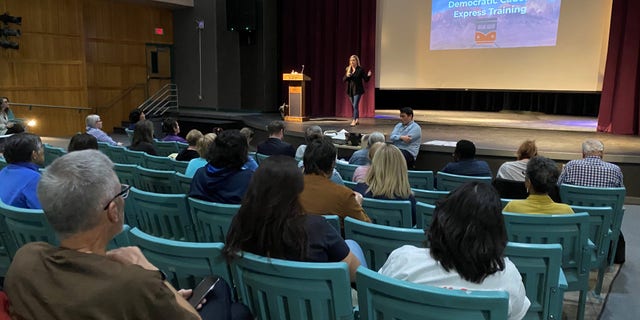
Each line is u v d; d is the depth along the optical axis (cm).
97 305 101
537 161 254
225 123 1067
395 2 1025
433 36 997
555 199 329
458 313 129
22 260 109
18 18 962
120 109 1202
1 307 109
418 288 131
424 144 648
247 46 1162
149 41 1233
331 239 167
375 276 138
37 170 270
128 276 104
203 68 1224
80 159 114
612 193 312
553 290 183
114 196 115
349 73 881
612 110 782
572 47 852
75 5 1086
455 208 142
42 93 1056
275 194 159
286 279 151
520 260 183
